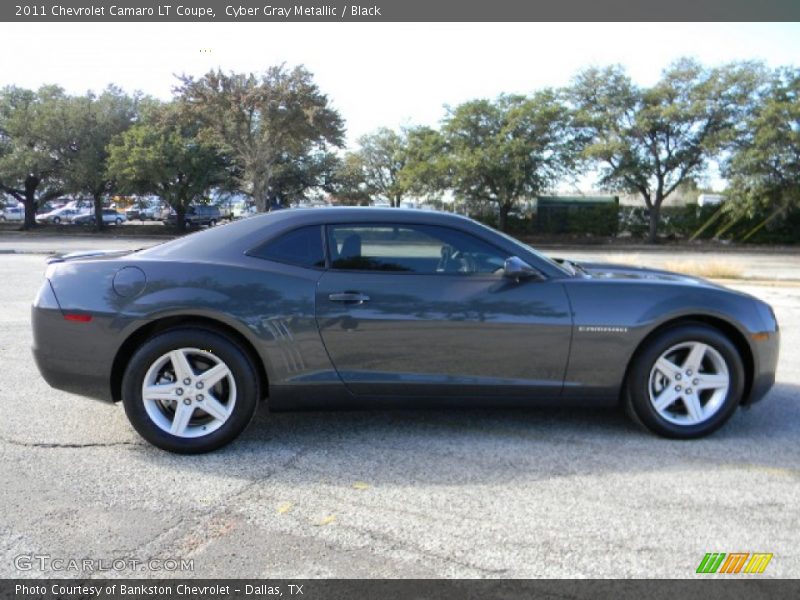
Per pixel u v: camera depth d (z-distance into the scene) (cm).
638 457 384
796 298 1196
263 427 430
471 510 317
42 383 525
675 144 3488
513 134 3597
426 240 402
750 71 3250
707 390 418
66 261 398
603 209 3819
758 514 314
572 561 272
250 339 377
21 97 4078
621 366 399
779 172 2973
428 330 386
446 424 439
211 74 3438
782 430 435
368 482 347
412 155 4019
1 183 3978
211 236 402
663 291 405
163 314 373
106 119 3941
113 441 401
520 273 386
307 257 394
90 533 291
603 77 3512
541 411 467
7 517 304
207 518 307
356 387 388
